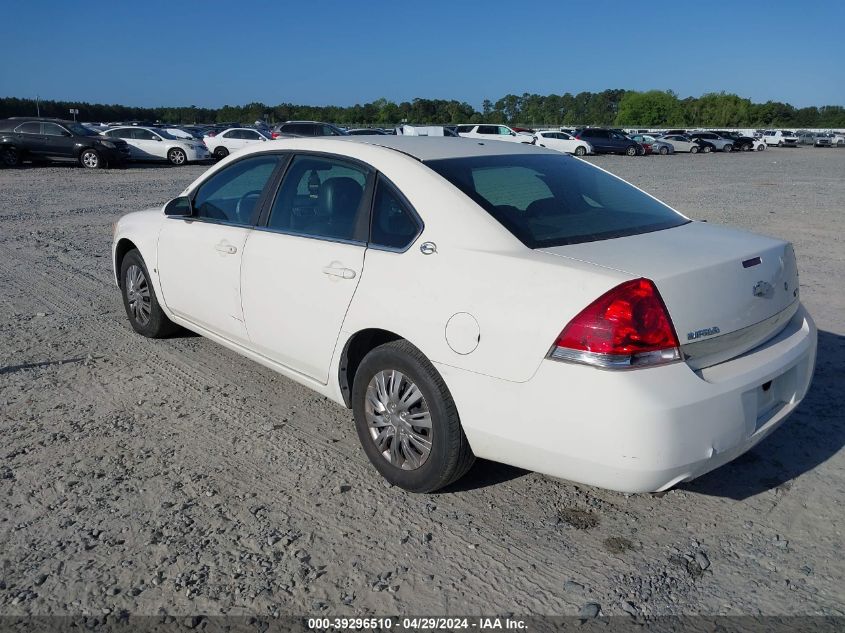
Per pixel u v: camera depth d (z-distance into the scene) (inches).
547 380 110.0
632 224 138.3
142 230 206.8
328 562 116.2
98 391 183.3
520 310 113.0
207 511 129.8
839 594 109.3
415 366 126.6
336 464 147.6
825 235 437.4
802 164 1346.0
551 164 156.7
